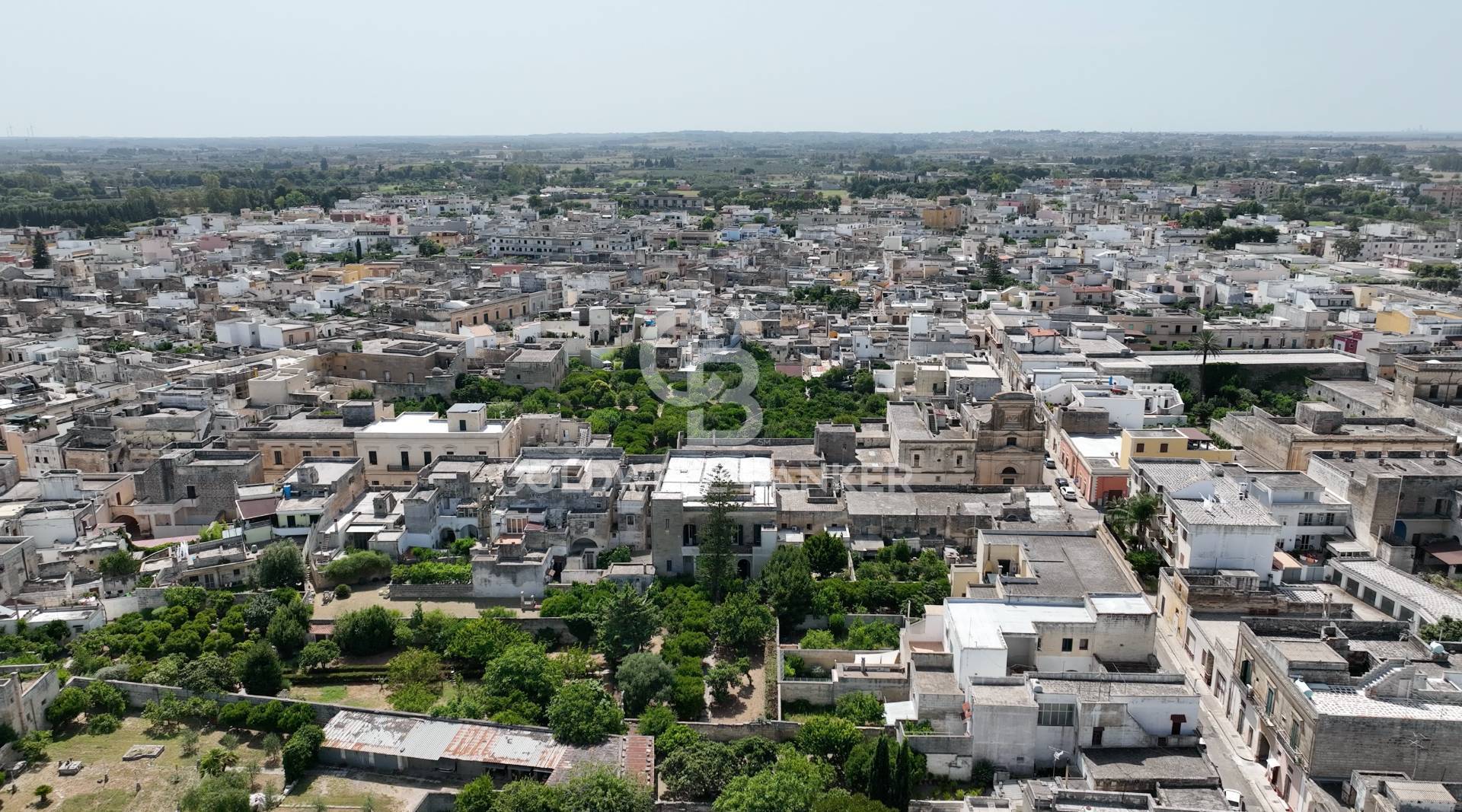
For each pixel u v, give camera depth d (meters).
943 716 108.50
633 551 161.38
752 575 154.62
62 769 108.50
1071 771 101.69
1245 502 145.12
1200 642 124.62
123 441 188.88
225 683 122.12
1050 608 119.88
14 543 143.88
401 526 161.25
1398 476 148.25
